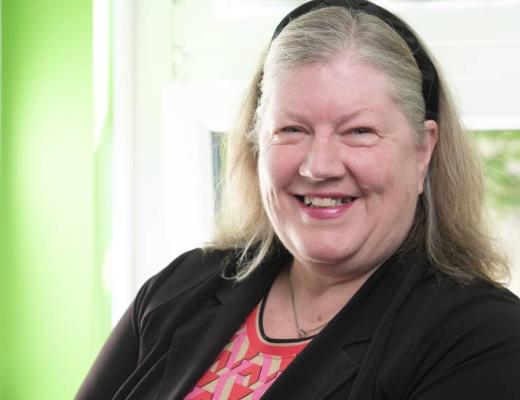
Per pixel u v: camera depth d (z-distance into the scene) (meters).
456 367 1.39
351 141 1.51
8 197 2.32
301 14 1.65
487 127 2.16
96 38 2.28
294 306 1.68
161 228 2.37
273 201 1.59
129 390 1.71
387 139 1.51
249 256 1.83
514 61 2.11
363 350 1.49
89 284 2.29
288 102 1.52
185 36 2.33
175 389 1.62
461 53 2.13
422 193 1.64
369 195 1.53
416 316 1.47
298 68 1.52
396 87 1.52
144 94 2.36
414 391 1.42
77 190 2.29
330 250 1.54
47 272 2.32
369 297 1.56
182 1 2.32
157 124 2.35
